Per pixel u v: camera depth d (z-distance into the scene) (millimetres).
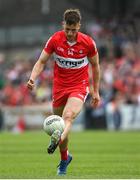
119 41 84875
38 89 76812
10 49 93250
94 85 26359
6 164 32938
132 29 84688
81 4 87750
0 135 62781
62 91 25703
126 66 78438
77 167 30609
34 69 25672
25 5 91750
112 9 86188
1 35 93000
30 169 29922
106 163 32875
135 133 63375
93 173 27031
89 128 72188
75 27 24828
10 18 92375
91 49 25594
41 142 51250
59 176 24094
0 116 75188
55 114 26312
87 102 72188
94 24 86625
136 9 84750
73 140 53406
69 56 25453
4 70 87812
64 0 89250
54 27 89688
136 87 73875
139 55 82875
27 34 91500
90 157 37031
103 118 71875
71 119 24672
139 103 71125
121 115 71250
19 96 78500
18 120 74812
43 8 90250
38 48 90500
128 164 32094
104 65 79812
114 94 73312
